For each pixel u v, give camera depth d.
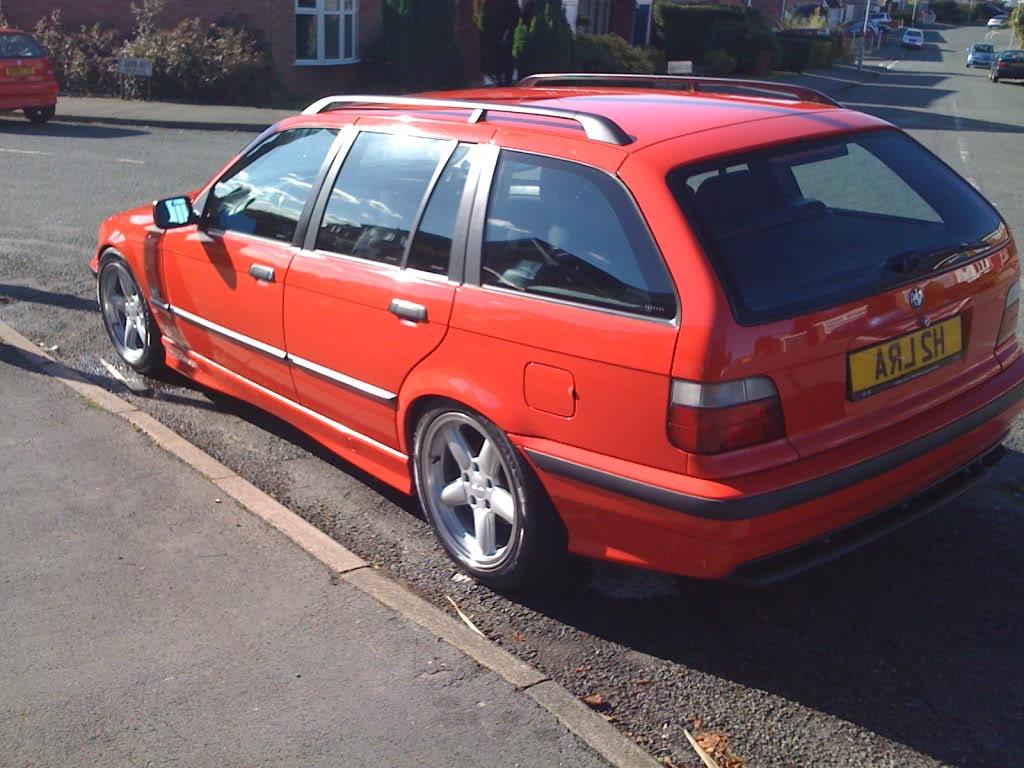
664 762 3.15
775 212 3.60
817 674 3.59
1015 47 81.19
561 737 3.19
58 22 23.77
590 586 4.15
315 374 4.69
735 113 4.03
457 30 27.88
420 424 4.17
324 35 24.28
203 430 5.62
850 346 3.46
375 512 4.75
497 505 3.95
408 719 3.26
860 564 4.28
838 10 87.44
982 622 3.88
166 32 23.09
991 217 4.19
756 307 3.29
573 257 3.60
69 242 9.73
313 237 4.66
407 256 4.18
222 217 5.27
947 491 3.91
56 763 3.07
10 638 3.66
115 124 19.48
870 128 4.11
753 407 3.27
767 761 3.16
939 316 3.74
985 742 3.25
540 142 3.82
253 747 3.14
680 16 43.75
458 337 3.90
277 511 4.58
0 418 5.52
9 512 4.54
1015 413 4.11
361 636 3.69
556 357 3.56
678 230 3.37
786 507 3.29
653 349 3.31
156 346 6.08
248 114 20.80
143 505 4.63
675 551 3.42
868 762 3.16
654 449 3.36
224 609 3.85
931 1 148.50
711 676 3.58
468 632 3.72
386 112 4.55
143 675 3.47
